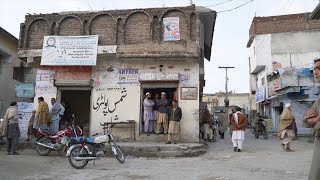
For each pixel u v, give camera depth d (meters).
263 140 18.12
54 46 13.53
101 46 13.28
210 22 15.23
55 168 8.22
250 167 8.23
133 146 10.76
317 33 29.94
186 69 13.20
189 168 8.19
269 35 31.17
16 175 7.12
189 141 12.62
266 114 31.42
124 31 13.40
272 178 6.75
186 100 12.94
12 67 18.41
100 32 13.59
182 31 13.05
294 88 21.97
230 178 6.79
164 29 13.15
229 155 10.72
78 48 13.40
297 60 29.94
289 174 7.19
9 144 10.78
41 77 14.00
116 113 13.31
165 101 12.68
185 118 12.80
